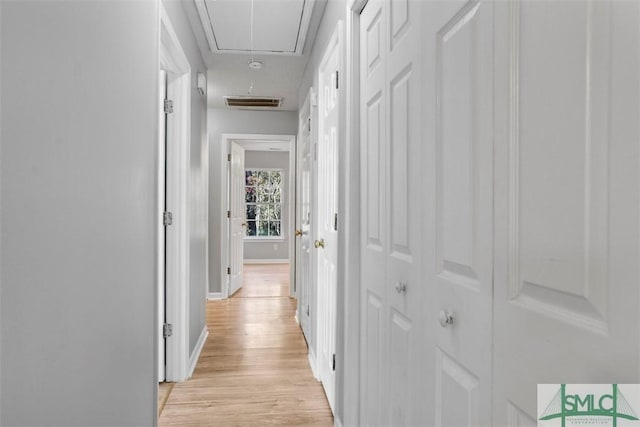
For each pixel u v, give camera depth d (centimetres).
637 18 51
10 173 73
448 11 100
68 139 96
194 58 321
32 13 80
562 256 63
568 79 62
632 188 51
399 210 134
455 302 97
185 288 287
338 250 209
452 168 99
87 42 106
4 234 72
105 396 122
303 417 234
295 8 277
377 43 157
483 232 85
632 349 51
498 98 80
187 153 288
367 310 172
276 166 951
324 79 282
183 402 252
